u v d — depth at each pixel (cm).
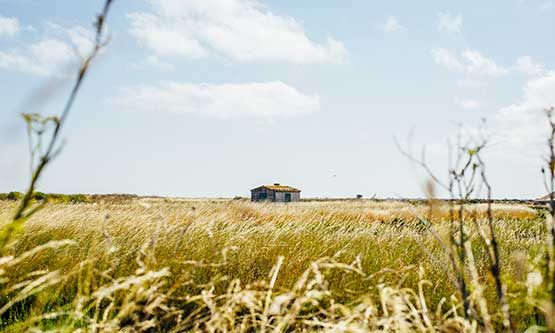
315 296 264
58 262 429
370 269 479
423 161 205
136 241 518
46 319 306
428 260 519
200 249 464
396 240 629
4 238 122
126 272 386
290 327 304
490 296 308
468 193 205
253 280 407
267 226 633
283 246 525
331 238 606
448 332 244
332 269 414
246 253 473
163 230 531
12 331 227
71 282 366
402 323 240
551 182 193
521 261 238
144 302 304
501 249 625
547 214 206
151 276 253
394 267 480
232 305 254
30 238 536
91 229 596
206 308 352
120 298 336
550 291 203
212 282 290
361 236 654
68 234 596
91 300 338
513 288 234
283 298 250
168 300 348
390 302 252
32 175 118
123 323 285
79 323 298
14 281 353
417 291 400
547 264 212
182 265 399
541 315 274
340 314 292
